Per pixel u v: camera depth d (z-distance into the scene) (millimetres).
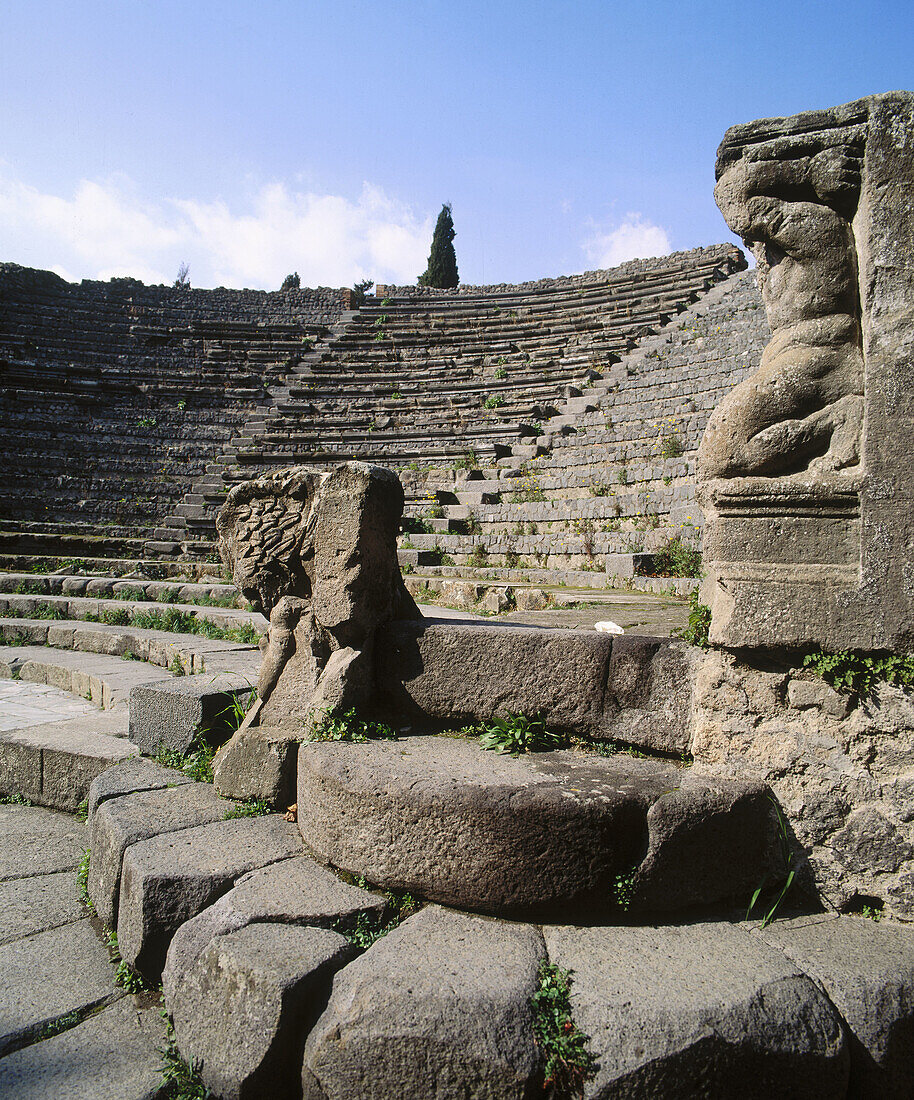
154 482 23000
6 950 3287
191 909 2969
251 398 28531
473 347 29516
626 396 20875
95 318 33625
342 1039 2213
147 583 12859
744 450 3115
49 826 4711
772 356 3234
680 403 18797
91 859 3797
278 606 3986
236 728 4699
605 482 16922
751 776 3043
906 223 2992
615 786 2842
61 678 8094
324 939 2602
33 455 23359
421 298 36219
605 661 3391
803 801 2957
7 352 29000
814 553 3016
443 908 2822
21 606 12047
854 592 2922
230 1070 2357
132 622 10617
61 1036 2719
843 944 2643
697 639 3297
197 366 30750
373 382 28719
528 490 18438
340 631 3746
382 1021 2197
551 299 32875
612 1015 2191
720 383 18250
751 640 3021
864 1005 2379
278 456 23812
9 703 7191
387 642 3848
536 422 22672
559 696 3457
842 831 2900
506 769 3062
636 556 12133
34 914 3613
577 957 2471
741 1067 2164
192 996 2586
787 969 2443
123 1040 2699
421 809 2803
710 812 2787
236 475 23047
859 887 2865
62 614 11703
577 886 2670
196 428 26422
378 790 2910
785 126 3225
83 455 24266
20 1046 2666
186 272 40781
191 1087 2439
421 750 3367
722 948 2572
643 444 18141
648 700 3320
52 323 32375
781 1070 2191
